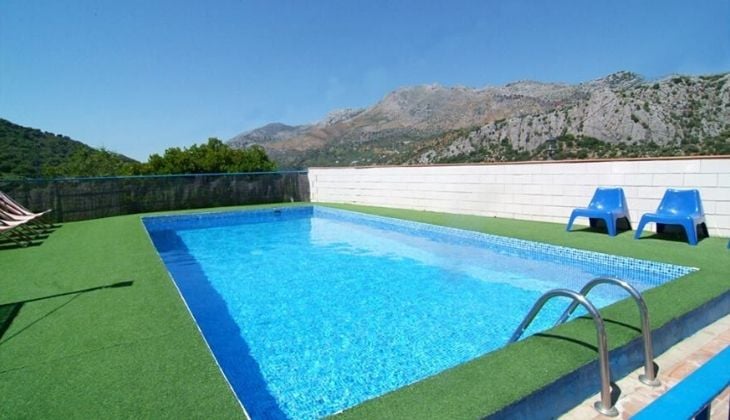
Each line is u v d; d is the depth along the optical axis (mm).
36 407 2148
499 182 9195
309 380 3303
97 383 2377
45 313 3635
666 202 6309
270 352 3785
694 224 5668
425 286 5660
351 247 8523
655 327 2826
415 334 4105
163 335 3068
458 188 10180
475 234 7668
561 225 7934
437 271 6422
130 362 2635
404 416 1892
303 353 3756
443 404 1982
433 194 10891
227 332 4266
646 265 5043
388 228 10203
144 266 5395
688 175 6316
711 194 6105
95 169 28156
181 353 2756
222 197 14125
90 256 6191
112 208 12000
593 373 2404
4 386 2371
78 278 4875
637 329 2801
